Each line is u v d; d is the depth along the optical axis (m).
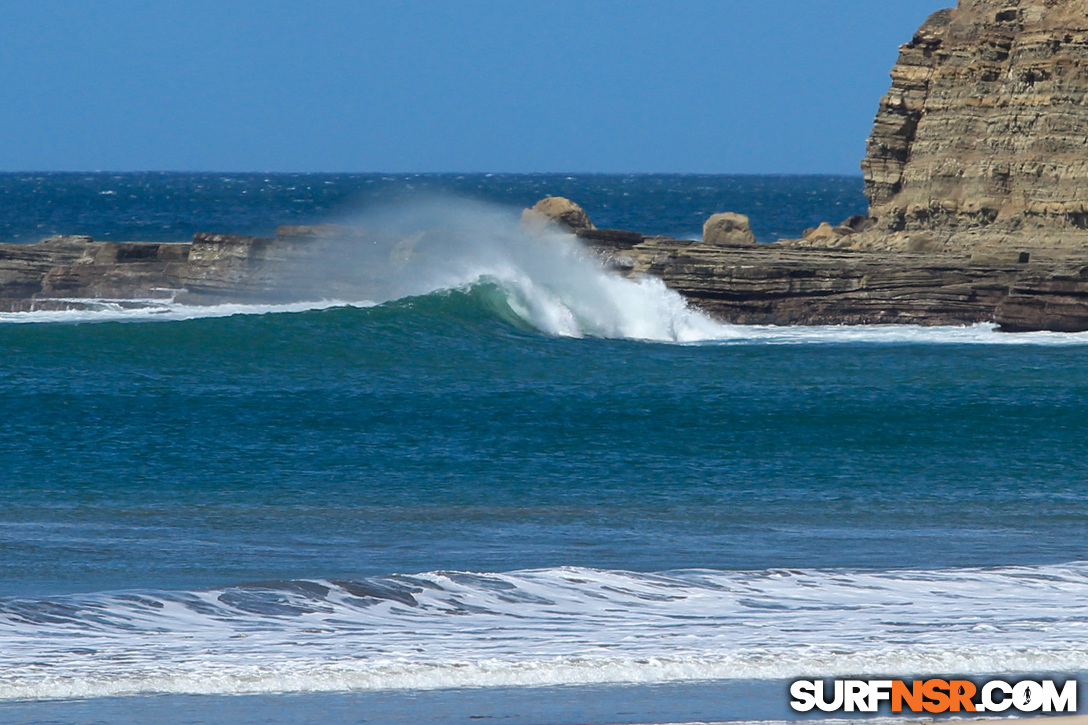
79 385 134.50
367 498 86.38
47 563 65.94
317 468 96.56
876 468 99.56
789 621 53.91
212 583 61.94
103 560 66.94
